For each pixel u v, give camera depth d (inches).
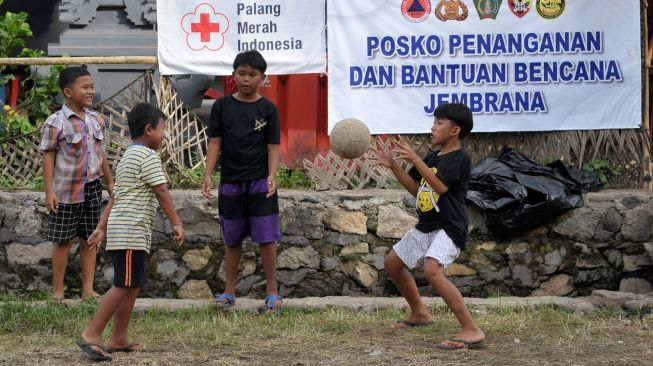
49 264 302.7
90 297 287.7
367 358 229.0
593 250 304.8
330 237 304.3
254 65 270.8
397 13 318.3
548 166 312.3
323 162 316.5
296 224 303.9
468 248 303.9
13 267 302.7
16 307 274.7
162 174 229.3
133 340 248.5
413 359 227.0
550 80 318.3
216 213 302.8
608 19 318.0
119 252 227.5
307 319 270.1
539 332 255.1
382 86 319.3
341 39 318.3
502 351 235.6
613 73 318.3
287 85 327.0
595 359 228.4
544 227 304.7
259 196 273.4
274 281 279.9
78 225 284.7
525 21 317.4
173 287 303.1
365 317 272.7
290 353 234.8
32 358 230.2
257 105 273.9
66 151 278.5
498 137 323.0
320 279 304.5
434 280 237.1
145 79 319.3
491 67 318.3
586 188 309.7
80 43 384.8
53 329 261.6
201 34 318.3
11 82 349.7
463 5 317.7
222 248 303.7
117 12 389.4
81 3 386.9
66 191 279.3
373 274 303.4
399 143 241.3
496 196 299.3
